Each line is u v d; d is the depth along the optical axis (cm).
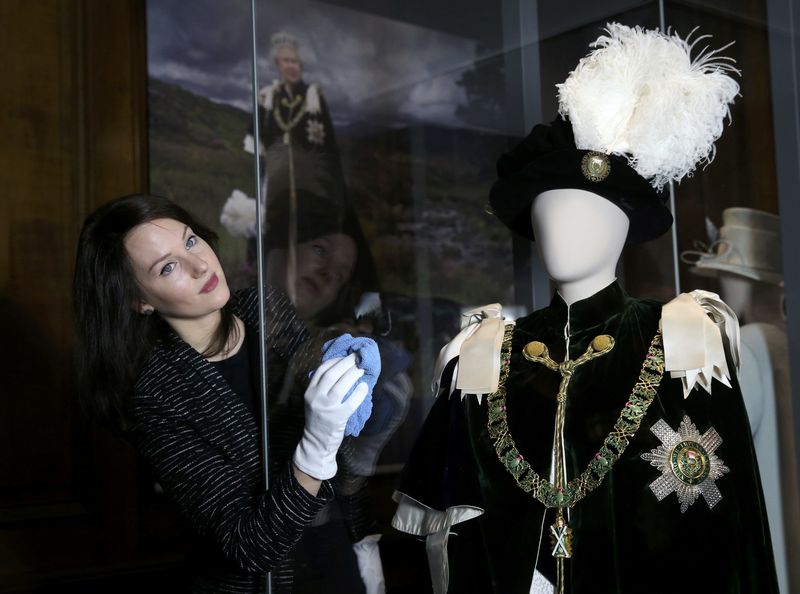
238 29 280
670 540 90
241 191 281
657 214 102
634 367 97
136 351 130
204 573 130
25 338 262
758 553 90
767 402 106
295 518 109
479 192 123
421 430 109
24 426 260
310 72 125
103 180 274
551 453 97
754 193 106
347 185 124
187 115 281
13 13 263
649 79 98
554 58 118
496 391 103
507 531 97
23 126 264
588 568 92
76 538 262
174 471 123
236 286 280
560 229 100
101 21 274
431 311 123
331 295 121
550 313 106
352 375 107
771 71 102
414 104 125
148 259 126
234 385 131
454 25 124
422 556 113
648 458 92
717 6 107
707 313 99
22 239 263
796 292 102
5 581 248
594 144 99
